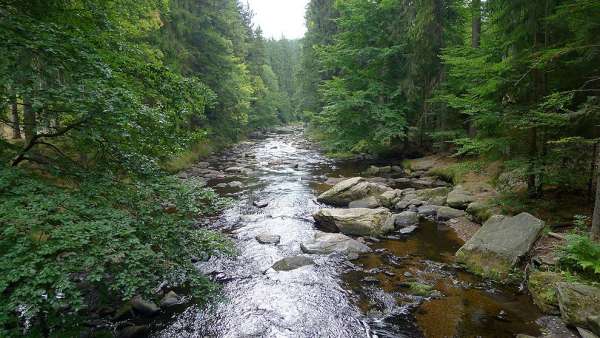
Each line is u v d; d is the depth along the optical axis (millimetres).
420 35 18875
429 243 9523
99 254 3703
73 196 4523
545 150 9117
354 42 23953
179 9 21844
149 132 5691
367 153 25766
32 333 4109
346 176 18953
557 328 5461
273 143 35312
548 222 8680
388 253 8930
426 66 19688
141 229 4871
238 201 14000
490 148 10039
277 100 60562
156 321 6102
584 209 8938
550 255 7184
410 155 23344
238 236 10234
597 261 5871
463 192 12539
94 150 5824
